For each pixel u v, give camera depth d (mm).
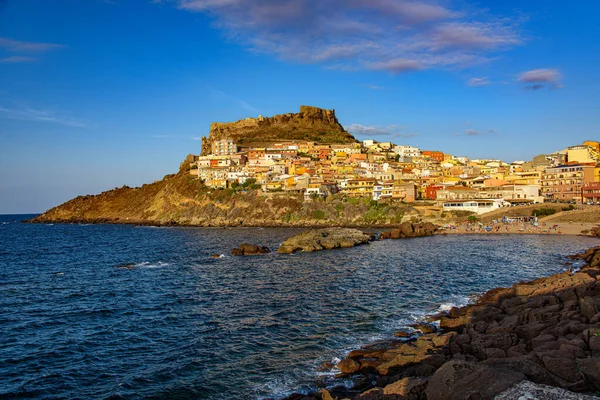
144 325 47688
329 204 183500
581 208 144625
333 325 45219
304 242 110125
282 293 60156
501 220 147875
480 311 44438
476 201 157375
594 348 26922
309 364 35688
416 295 57125
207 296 60062
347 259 90688
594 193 153000
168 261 95312
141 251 116562
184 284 68812
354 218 174250
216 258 97562
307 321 46812
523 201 157875
